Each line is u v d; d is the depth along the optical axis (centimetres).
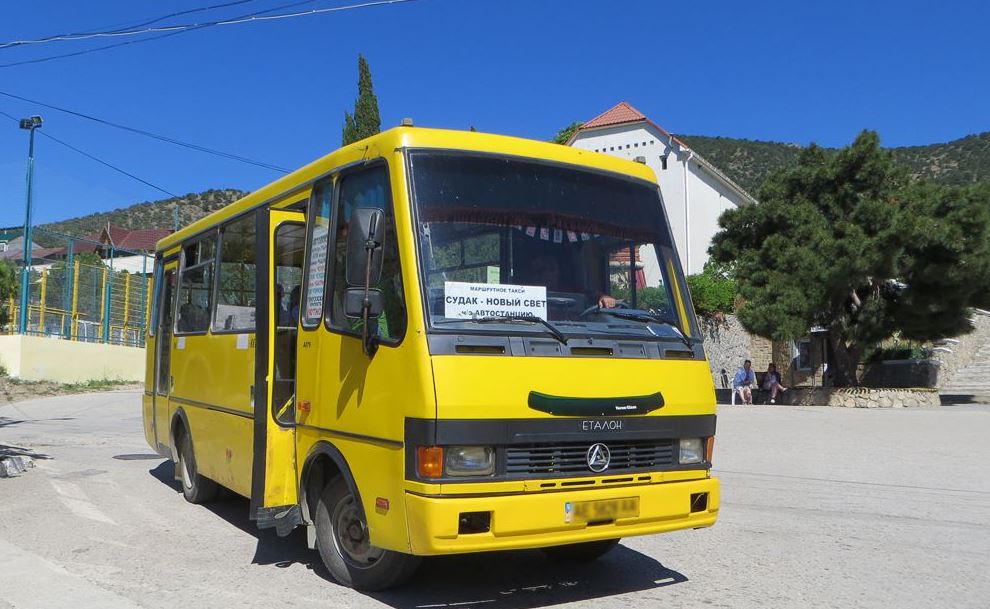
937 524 862
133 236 7131
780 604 589
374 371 553
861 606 587
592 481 546
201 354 884
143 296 3625
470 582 638
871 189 2452
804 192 2556
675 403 589
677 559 718
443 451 504
